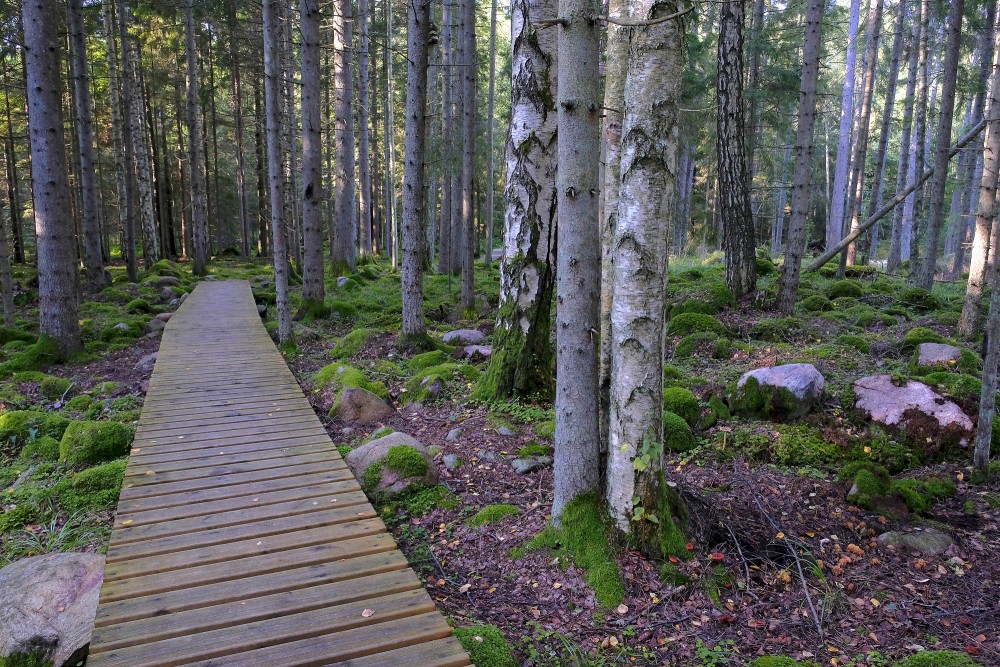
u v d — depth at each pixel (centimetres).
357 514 466
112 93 2012
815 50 1015
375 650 318
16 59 2230
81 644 324
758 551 428
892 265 1916
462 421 689
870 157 3506
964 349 729
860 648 348
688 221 2725
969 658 328
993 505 479
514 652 345
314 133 1348
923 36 1606
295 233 2225
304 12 1283
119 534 431
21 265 2334
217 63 2527
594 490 423
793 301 1088
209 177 3069
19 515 511
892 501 482
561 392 418
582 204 393
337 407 759
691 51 1673
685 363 854
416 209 1011
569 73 381
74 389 896
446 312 1445
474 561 436
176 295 1753
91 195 1703
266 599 358
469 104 1391
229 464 563
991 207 838
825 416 614
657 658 341
